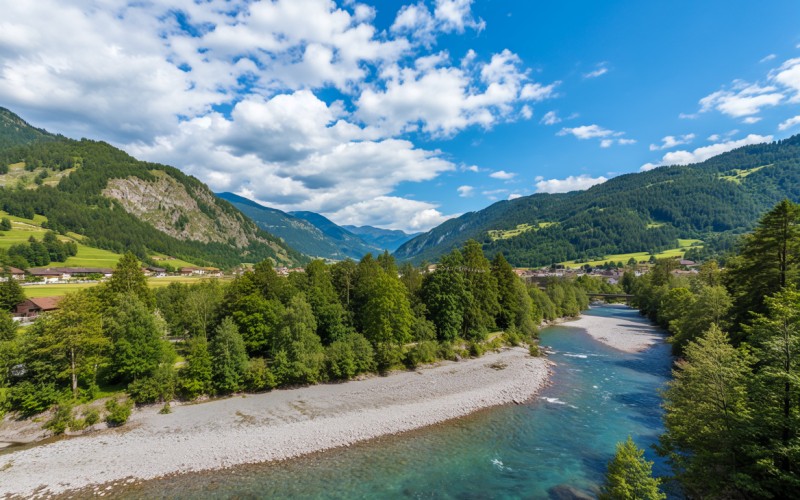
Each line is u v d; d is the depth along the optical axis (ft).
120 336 137.39
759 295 137.08
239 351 149.69
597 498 84.84
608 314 420.36
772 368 64.34
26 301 234.79
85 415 120.06
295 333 162.20
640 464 66.33
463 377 171.94
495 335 242.37
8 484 89.97
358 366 166.91
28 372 124.77
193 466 98.58
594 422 125.59
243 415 128.26
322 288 207.72
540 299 341.21
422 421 126.31
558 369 187.83
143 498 86.12
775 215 132.67
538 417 129.90
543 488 89.45
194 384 138.82
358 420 125.80
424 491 88.89
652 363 199.62
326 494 87.71
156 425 120.06
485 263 248.11
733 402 72.38
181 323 208.85
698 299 195.72
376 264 246.06
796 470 60.75
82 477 93.35
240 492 88.33
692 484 72.54
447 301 216.74
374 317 181.98
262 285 196.34
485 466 99.55
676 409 87.92
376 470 97.76
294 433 116.16
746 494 66.44
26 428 115.14
